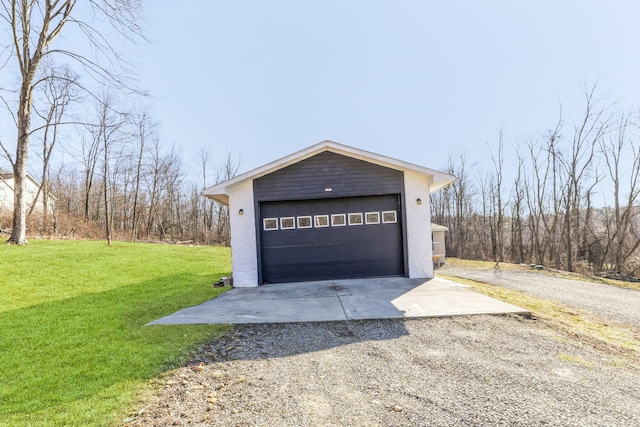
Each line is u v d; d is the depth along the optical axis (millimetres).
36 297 7164
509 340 4090
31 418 2441
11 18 12312
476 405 2545
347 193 8945
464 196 31312
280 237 9070
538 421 2307
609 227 20625
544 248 24312
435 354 3658
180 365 3453
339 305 6039
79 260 11250
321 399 2703
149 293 7840
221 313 5699
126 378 3143
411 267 8844
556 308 6242
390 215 9094
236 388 2926
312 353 3787
